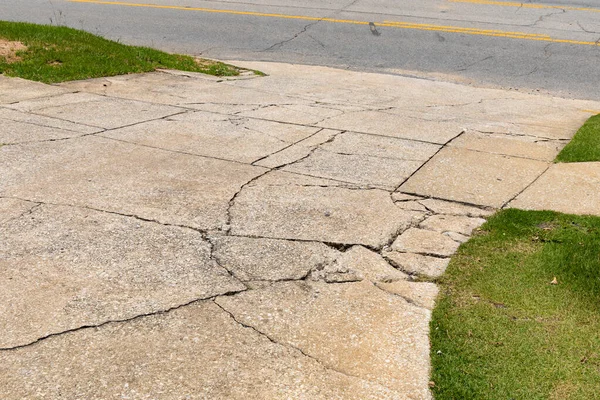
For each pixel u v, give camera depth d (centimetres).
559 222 482
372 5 1650
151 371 302
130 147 604
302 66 1118
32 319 336
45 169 536
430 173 580
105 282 374
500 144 682
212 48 1226
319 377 304
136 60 993
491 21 1505
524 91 1015
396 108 836
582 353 328
